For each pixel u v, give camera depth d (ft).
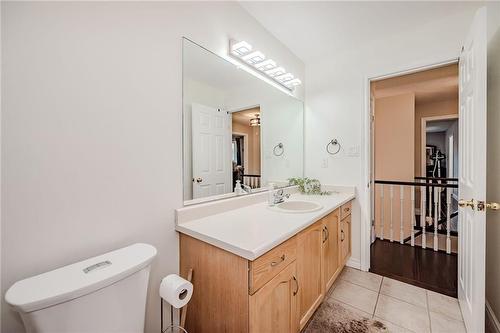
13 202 2.63
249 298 3.22
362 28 6.64
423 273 7.27
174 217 4.36
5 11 2.57
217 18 5.24
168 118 4.26
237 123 6.00
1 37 2.55
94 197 3.29
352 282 6.78
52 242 2.92
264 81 6.86
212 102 5.23
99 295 2.61
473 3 5.53
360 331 4.85
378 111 13.01
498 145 4.74
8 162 2.60
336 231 6.35
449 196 8.65
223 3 5.38
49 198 2.89
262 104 6.78
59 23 2.94
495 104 4.89
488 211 5.29
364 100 7.54
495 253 4.85
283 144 7.80
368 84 7.57
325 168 8.39
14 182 2.64
